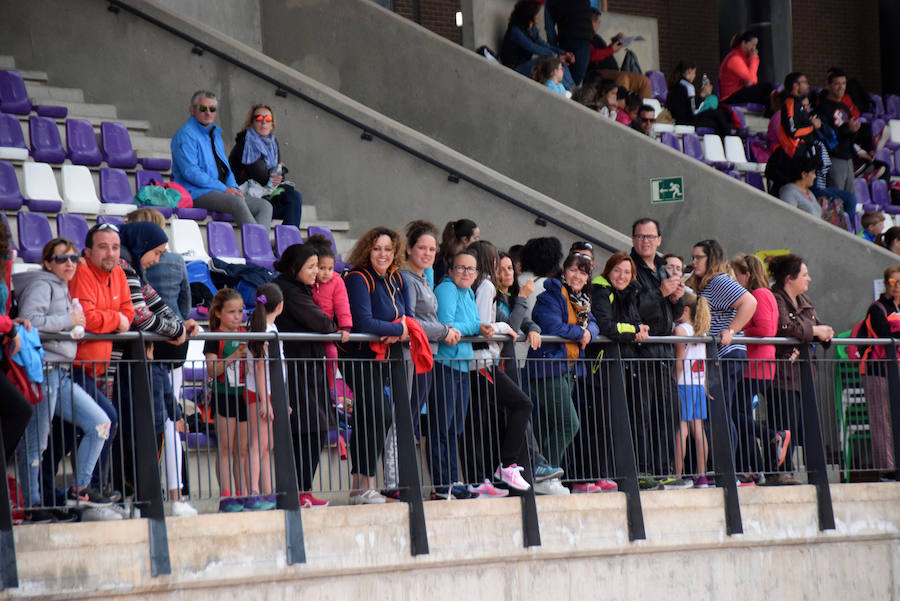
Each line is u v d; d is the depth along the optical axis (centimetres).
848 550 3034
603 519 2614
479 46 5166
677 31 7112
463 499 2441
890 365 3136
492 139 4431
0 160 3453
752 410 2922
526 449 2503
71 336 1977
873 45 7525
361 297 2330
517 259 2911
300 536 2194
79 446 2033
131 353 2108
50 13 4078
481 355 2517
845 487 3030
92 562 1978
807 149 4662
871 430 3130
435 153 4006
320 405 2303
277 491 2211
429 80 4503
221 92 4162
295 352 2303
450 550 2402
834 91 5281
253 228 3491
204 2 4531
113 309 2042
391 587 2338
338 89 4603
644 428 2678
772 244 4153
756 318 2942
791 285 3008
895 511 3109
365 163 4081
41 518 2016
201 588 2105
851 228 4872
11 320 1889
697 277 3003
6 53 4031
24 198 3344
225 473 2305
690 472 2834
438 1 6331
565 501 2564
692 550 2772
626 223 4281
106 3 4122
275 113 4156
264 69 4144
